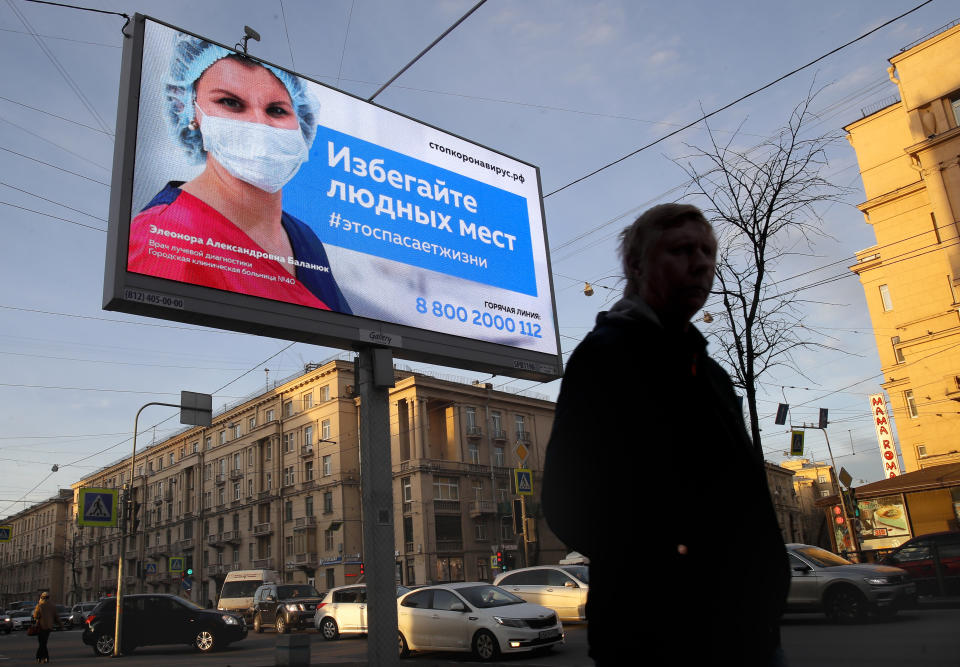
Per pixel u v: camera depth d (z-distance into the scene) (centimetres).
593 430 122
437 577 4238
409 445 4550
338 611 1945
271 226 942
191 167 896
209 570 5691
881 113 3102
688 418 127
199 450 6247
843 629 1174
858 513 2111
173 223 861
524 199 1267
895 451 3406
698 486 124
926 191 2922
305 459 4994
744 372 1434
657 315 149
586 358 128
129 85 873
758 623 122
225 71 966
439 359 1075
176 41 932
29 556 9262
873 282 3225
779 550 129
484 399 4906
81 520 1845
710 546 121
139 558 6756
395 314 1030
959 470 2238
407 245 1076
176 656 1736
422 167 1135
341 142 1050
